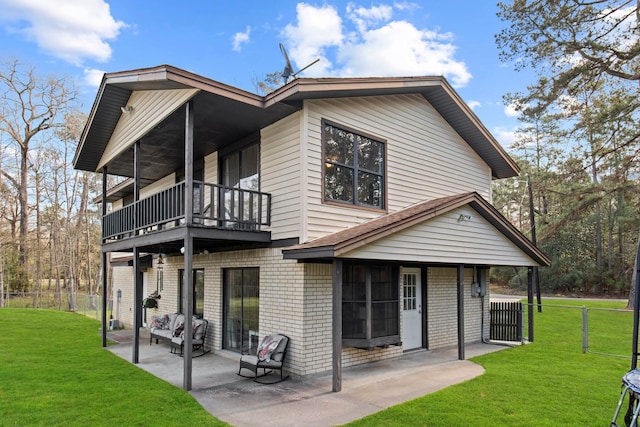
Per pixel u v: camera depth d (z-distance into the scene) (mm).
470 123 10844
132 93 9422
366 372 7621
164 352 9617
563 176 17844
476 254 8898
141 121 9016
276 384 6824
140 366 8164
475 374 7352
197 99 7152
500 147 11680
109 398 5934
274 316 7832
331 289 7656
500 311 11469
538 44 13859
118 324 14445
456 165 11141
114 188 15609
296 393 6297
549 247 31547
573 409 5395
